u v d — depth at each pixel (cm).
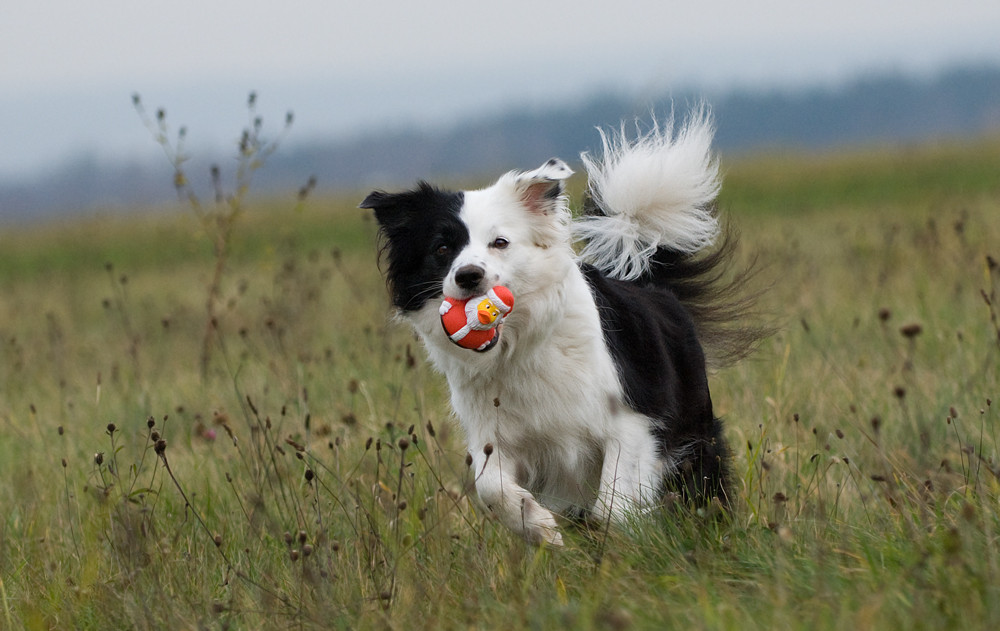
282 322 1770
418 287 934
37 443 1352
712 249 1099
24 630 821
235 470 1071
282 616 785
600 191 1070
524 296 888
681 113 1090
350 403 1309
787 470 981
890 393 1167
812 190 4266
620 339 924
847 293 1756
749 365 1295
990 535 713
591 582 764
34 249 4591
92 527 1000
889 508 813
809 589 683
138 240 4519
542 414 902
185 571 881
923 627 607
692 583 713
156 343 1986
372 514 920
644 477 891
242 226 3997
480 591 768
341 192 7412
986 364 1149
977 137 6575
